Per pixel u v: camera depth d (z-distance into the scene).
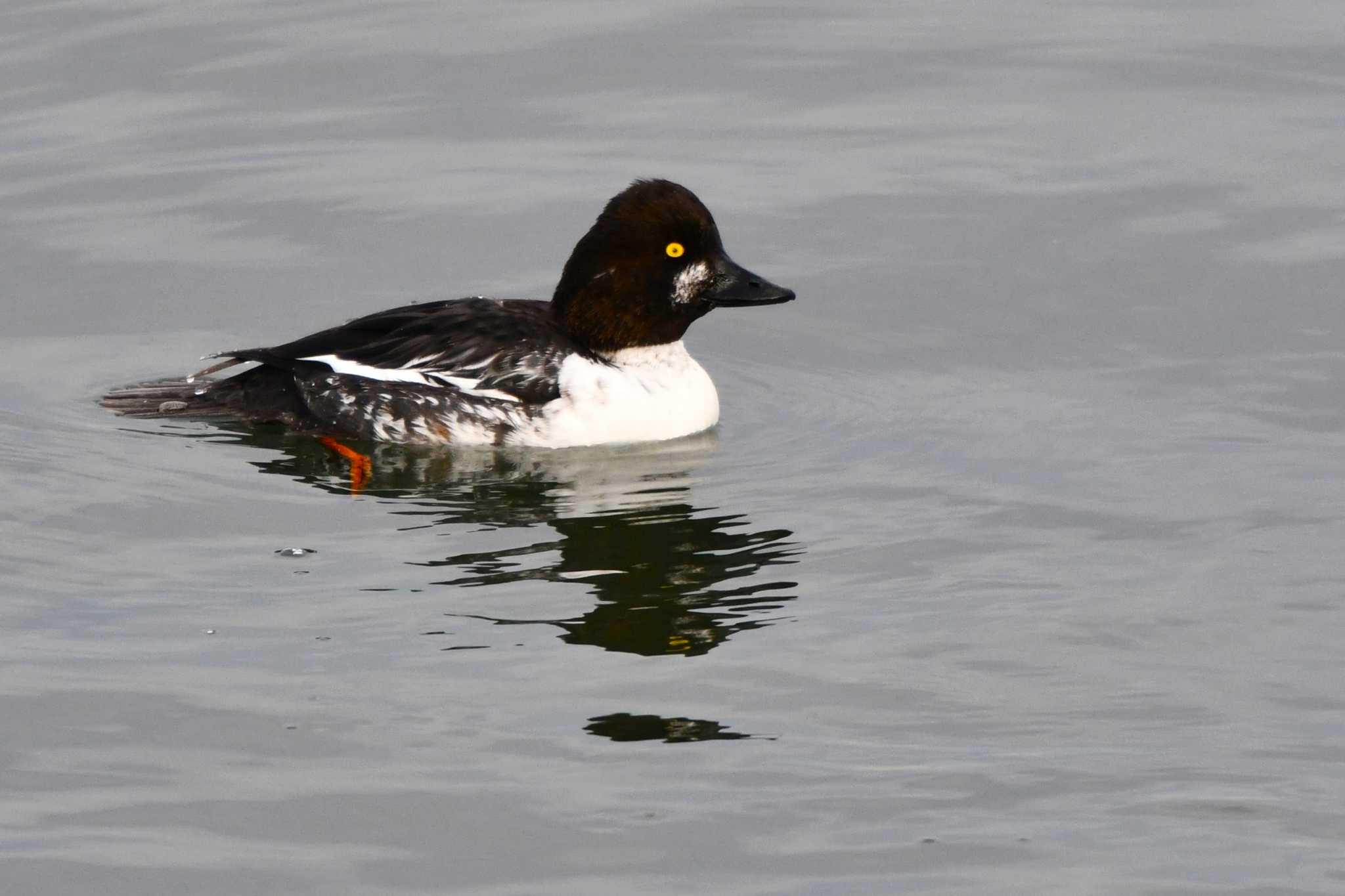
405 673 10.74
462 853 9.02
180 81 21.23
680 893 8.71
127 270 17.77
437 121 20.47
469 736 10.05
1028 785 9.59
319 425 14.80
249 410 15.02
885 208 18.73
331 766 9.77
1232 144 19.53
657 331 14.95
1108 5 22.97
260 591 11.88
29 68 21.47
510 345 14.88
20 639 11.16
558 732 10.11
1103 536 12.65
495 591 11.88
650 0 23.16
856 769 9.76
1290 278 17.11
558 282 17.61
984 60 21.56
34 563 12.25
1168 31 22.09
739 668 10.82
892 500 13.41
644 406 14.80
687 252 14.83
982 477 13.79
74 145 19.94
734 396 15.84
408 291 17.47
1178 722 10.23
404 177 19.42
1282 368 15.53
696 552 12.51
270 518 13.12
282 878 8.84
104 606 11.66
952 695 10.54
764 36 22.25
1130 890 8.70
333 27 22.48
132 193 19.11
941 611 11.59
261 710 10.33
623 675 10.74
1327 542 12.41
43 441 14.41
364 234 18.44
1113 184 18.88
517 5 23.05
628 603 11.70
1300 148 19.36
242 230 18.50
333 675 10.73
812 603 11.72
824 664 10.89
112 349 16.41
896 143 19.94
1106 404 15.08
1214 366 15.67
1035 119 20.25
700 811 9.35
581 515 13.20
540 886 8.77
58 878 8.79
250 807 9.39
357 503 13.42
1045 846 9.05
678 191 14.88
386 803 9.42
